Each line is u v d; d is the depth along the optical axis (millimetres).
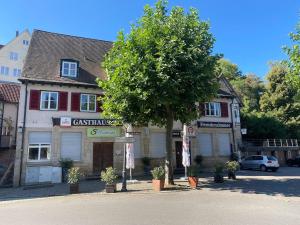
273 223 7973
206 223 8000
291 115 44000
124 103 15477
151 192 14102
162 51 14789
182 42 14992
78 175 15383
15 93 30953
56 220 8586
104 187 16984
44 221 8492
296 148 38469
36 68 23062
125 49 15562
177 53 14727
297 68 15742
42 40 26344
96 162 23094
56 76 23047
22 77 21734
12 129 28812
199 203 10961
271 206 10359
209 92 15805
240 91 54719
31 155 21281
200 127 27812
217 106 29391
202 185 16344
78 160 22516
